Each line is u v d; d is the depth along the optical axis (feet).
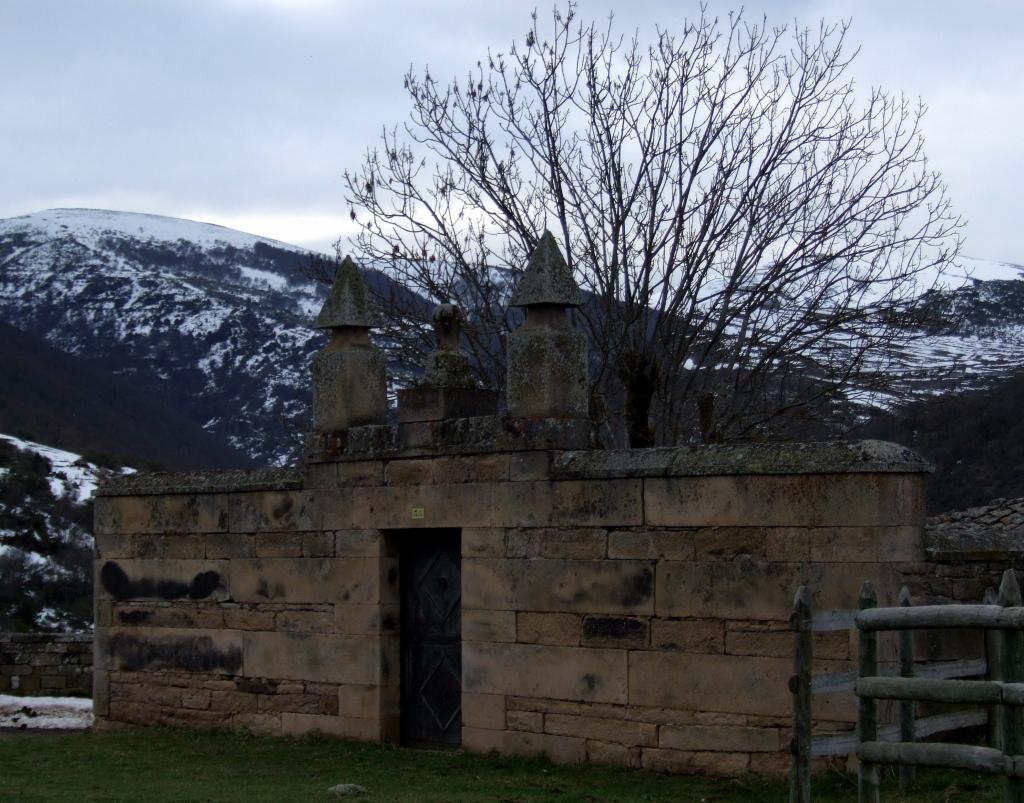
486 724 41.73
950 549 36.01
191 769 41.78
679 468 37.73
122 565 52.85
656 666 38.09
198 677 50.19
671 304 68.59
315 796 35.32
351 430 45.98
